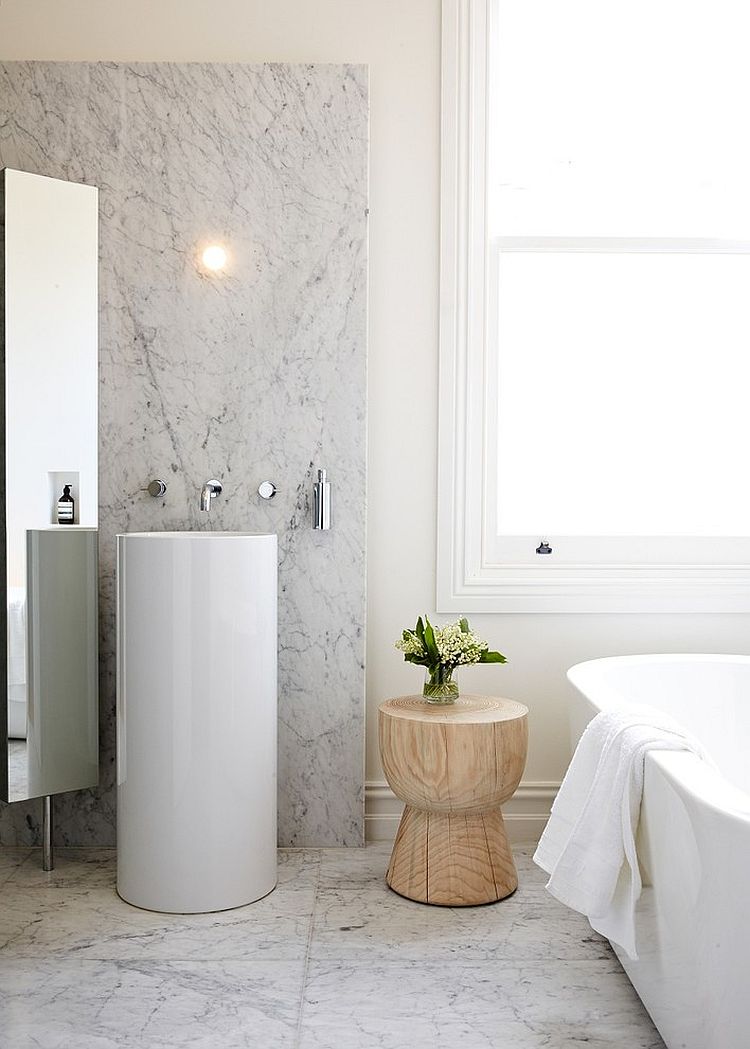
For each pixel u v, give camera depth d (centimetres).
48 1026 183
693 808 146
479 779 231
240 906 238
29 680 259
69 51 276
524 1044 179
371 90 278
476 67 279
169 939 220
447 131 278
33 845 280
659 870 165
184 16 276
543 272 294
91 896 244
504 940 221
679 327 296
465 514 283
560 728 286
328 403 274
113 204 271
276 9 277
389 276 280
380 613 285
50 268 262
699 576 286
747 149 293
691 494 298
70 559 265
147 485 274
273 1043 178
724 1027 142
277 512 276
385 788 285
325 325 273
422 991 197
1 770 257
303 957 211
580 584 283
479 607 283
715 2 292
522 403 297
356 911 236
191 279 272
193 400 274
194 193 271
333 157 271
